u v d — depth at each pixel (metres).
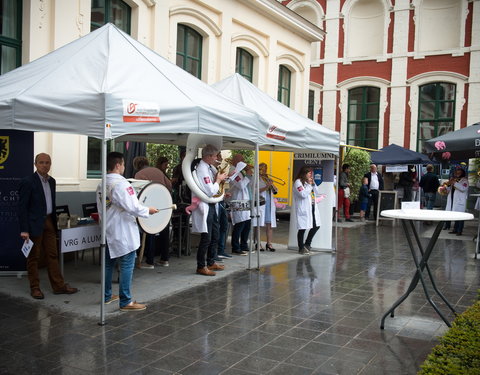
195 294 6.10
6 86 5.33
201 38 12.21
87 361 4.02
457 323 3.87
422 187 16.25
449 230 13.41
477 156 10.70
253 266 7.82
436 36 21.92
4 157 6.43
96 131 4.80
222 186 7.18
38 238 5.64
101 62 5.48
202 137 6.98
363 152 16.17
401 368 4.02
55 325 4.84
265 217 9.28
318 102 24.42
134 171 8.04
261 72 14.47
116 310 5.35
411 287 5.01
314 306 5.73
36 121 4.86
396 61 22.52
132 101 5.00
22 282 6.37
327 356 4.24
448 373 2.83
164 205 5.96
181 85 6.09
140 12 9.98
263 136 7.08
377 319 5.29
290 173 15.44
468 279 7.41
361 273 7.62
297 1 24.47
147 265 7.43
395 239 11.62
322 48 24.20
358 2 23.36
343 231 13.04
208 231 7.04
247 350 4.34
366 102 23.62
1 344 4.35
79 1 8.59
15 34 7.94
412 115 22.31
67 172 8.45
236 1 12.89
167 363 4.02
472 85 20.95
